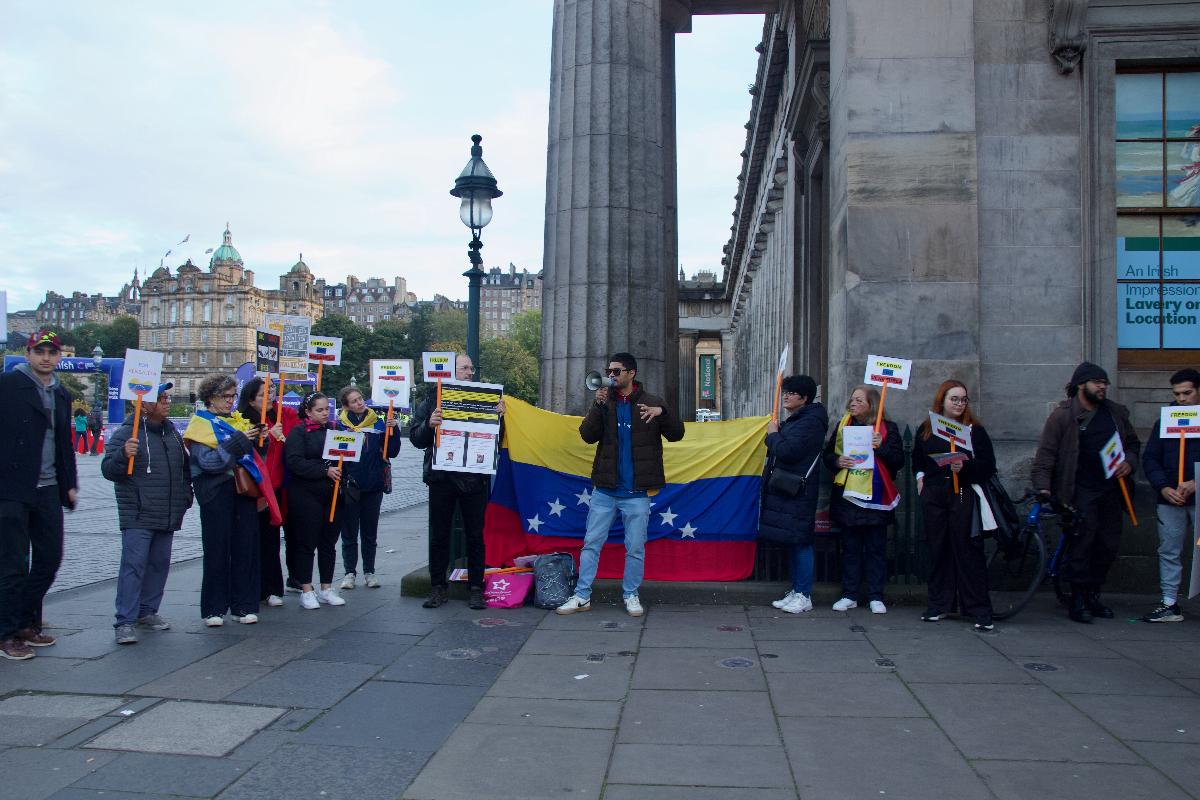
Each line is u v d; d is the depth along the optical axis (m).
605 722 3.92
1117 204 7.18
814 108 10.41
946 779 3.29
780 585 6.64
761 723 3.90
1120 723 3.90
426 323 113.62
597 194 7.58
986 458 5.77
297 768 3.39
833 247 7.59
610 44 7.67
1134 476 6.69
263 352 6.36
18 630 5.01
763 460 6.93
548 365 7.75
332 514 6.61
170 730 3.81
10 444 4.96
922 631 5.69
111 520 12.89
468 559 6.41
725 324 41.84
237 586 5.89
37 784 3.23
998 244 7.06
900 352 6.94
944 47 7.04
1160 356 7.16
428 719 3.95
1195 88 7.21
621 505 6.25
